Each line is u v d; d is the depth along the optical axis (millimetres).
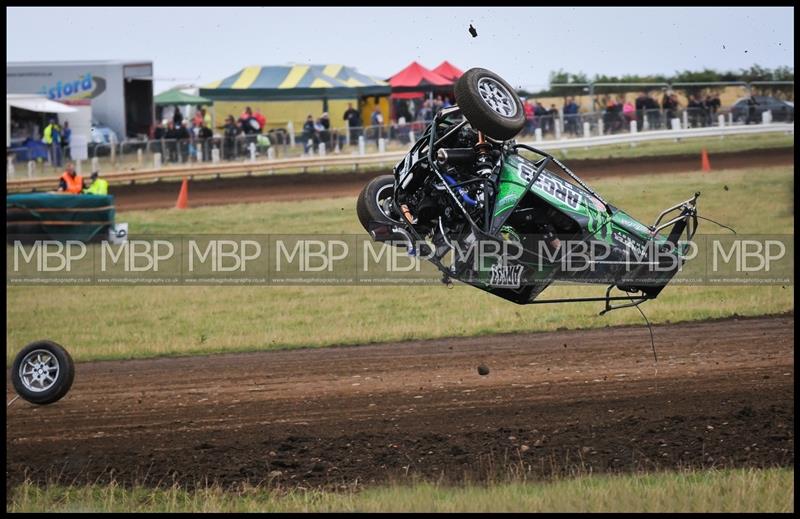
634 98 137125
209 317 70188
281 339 62844
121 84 131250
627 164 123625
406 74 137875
